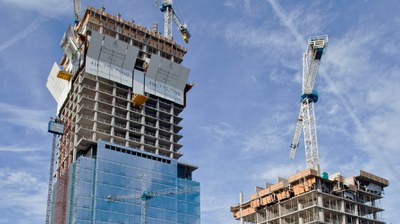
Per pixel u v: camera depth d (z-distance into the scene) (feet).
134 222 512.63
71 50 597.93
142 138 569.64
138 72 595.47
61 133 563.07
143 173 541.34
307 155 588.50
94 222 486.38
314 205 446.60
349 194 476.95
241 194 540.52
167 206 545.85
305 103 604.49
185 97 636.89
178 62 645.10
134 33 618.44
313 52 589.32
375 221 487.20
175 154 592.19
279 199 485.15
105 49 569.23
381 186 509.35
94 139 535.60
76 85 574.97
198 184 580.71
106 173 515.09
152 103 604.49
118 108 563.48
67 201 501.97
